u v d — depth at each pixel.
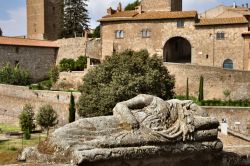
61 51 102.38
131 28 92.31
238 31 84.94
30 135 57.25
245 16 87.19
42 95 74.56
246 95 73.00
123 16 93.75
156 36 90.62
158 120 12.12
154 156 11.70
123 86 51.56
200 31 87.69
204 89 75.50
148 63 56.47
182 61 94.69
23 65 98.56
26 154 11.34
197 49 87.94
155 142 11.69
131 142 11.31
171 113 12.55
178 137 12.09
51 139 11.12
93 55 98.00
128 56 56.22
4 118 76.44
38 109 68.25
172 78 59.25
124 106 12.01
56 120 65.56
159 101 12.55
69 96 71.19
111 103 51.19
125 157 11.12
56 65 99.62
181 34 89.12
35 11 129.25
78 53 99.88
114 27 93.81
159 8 102.12
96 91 53.56
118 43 93.38
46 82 94.94
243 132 56.25
